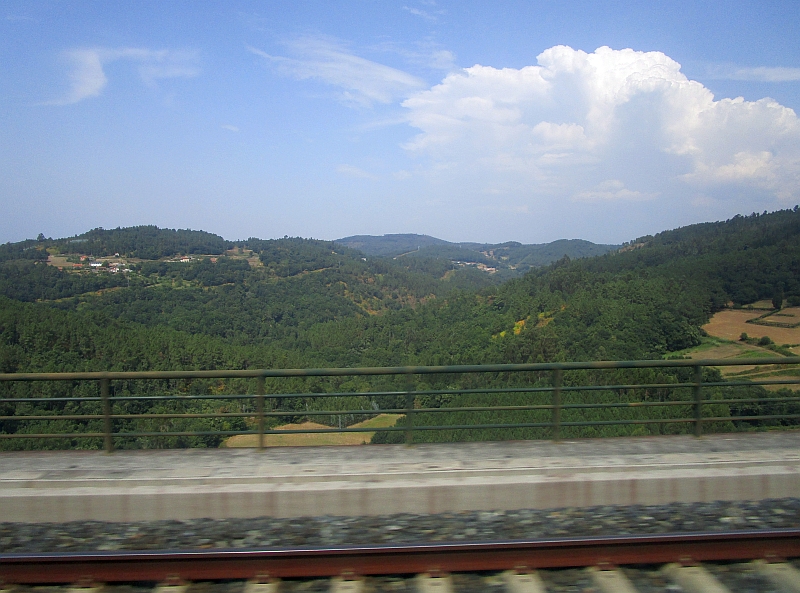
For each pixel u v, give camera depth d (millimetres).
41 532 4191
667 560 3496
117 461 5129
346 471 4727
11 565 3371
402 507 4434
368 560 3438
